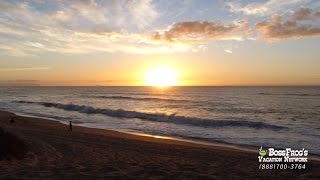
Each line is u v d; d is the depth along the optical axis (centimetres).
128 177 635
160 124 3030
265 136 2234
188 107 5494
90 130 2430
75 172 674
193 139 2100
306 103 6294
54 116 3916
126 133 2312
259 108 5228
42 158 1104
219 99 7981
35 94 13125
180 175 693
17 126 2409
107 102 7038
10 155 1033
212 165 992
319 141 1988
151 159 1160
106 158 1172
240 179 696
